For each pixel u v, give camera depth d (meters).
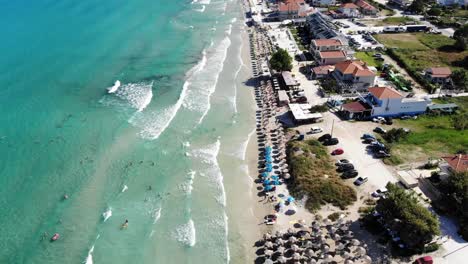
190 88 91.56
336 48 102.75
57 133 72.31
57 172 62.88
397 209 47.84
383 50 109.19
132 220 54.78
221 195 59.59
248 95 89.56
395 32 124.19
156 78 95.69
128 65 101.88
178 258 49.25
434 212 52.16
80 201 57.56
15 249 49.78
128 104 83.38
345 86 86.44
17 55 102.25
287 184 61.09
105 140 71.00
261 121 78.94
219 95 89.12
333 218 53.03
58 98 83.88
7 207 55.78
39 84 88.69
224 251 50.12
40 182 60.62
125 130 74.25
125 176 62.78
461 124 71.06
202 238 52.19
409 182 56.66
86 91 87.56
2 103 80.12
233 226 54.03
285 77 90.88
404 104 76.06
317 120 75.94
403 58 102.06
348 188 57.84
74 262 48.25
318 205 55.59
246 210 56.78
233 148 70.75
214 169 65.19
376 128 72.19
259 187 61.28
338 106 80.75
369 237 49.53
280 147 69.38
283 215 54.91
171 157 67.69
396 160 63.38
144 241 51.56
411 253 46.81
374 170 61.53
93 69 98.25
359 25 131.25
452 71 91.62
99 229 53.09
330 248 48.41
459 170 53.62
